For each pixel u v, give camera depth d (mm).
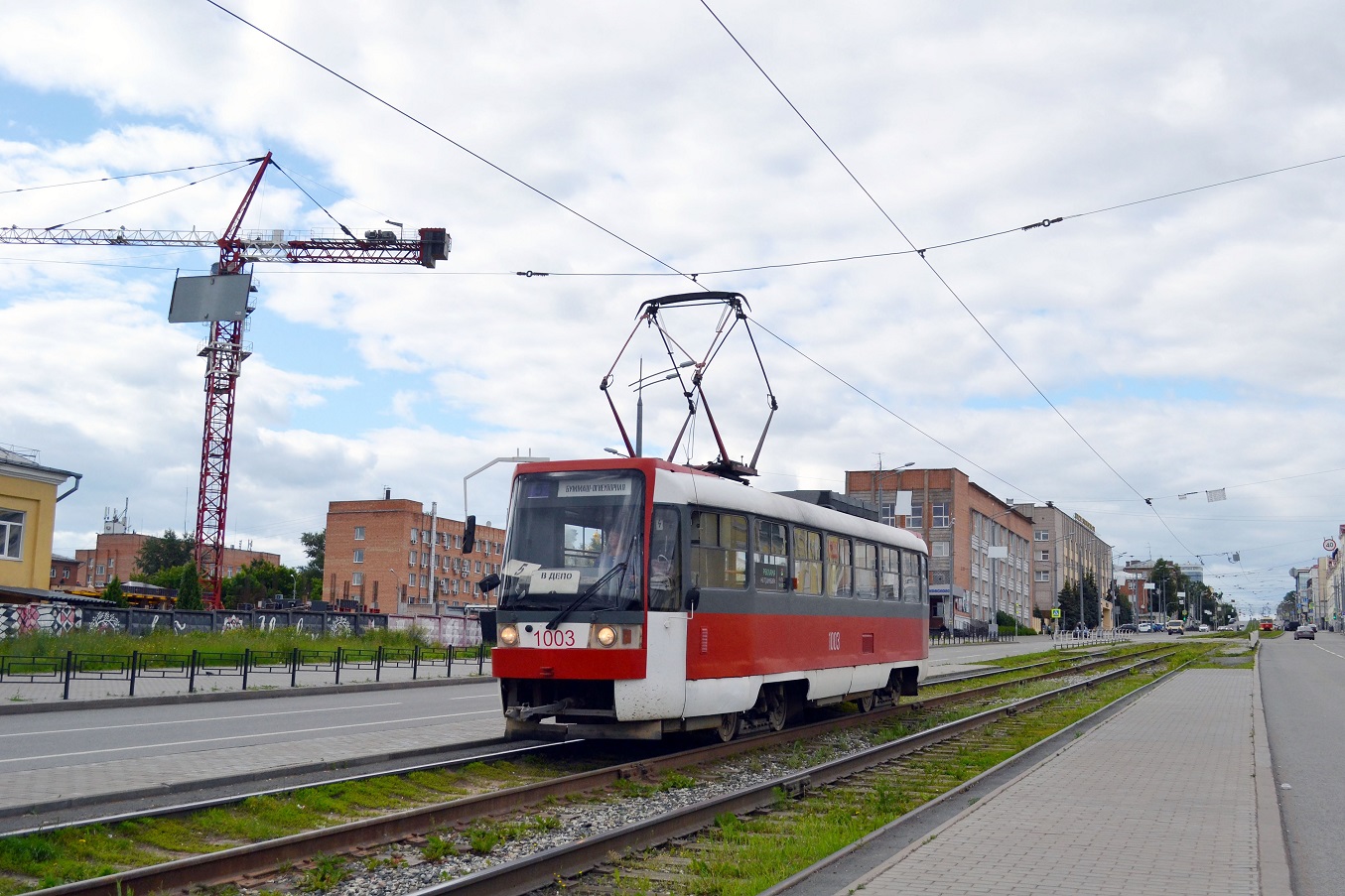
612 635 12852
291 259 76500
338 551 105688
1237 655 50031
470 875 6879
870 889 6988
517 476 14016
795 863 8008
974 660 47531
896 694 21078
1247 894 6859
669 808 10539
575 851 7781
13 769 11680
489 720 17625
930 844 8289
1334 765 13734
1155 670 37844
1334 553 160875
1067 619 116938
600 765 13070
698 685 13430
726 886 7328
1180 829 8891
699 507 13867
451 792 11016
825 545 17469
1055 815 9500
